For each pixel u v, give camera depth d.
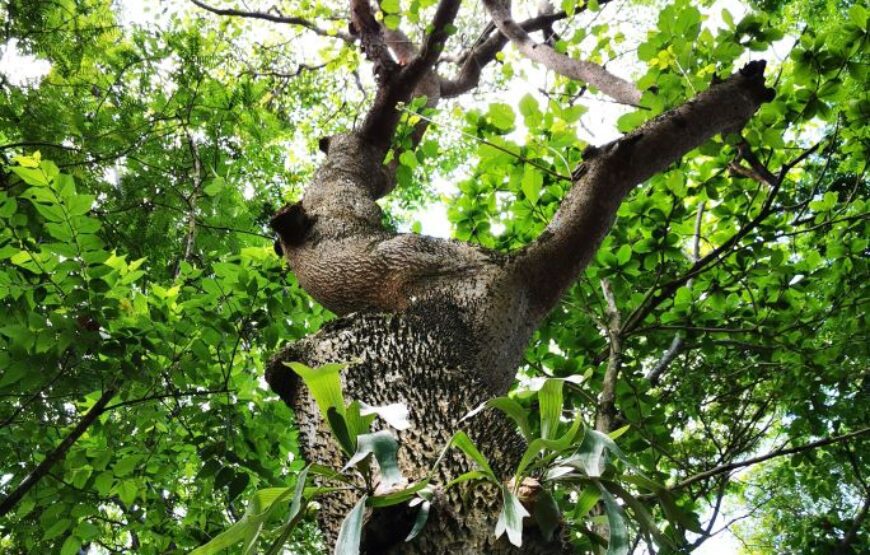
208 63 4.95
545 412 1.32
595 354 4.22
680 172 3.70
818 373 4.38
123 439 4.15
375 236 2.52
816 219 4.32
